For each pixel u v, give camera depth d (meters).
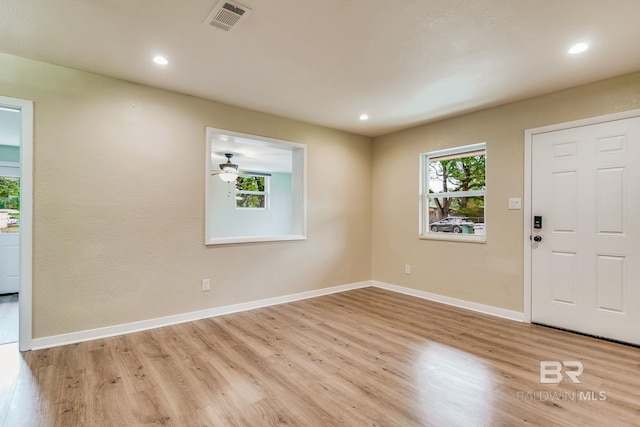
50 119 2.63
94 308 2.82
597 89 2.89
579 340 2.82
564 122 3.07
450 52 2.42
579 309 2.98
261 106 3.63
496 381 2.13
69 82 2.71
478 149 3.83
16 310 3.71
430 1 1.84
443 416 1.76
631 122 2.72
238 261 3.69
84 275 2.78
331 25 2.09
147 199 3.08
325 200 4.49
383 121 4.17
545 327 3.16
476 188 3.89
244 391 2.01
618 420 1.72
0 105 2.47
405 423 1.70
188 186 3.31
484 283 3.66
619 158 2.78
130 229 2.99
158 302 3.14
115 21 2.04
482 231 3.80
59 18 2.00
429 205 4.43
